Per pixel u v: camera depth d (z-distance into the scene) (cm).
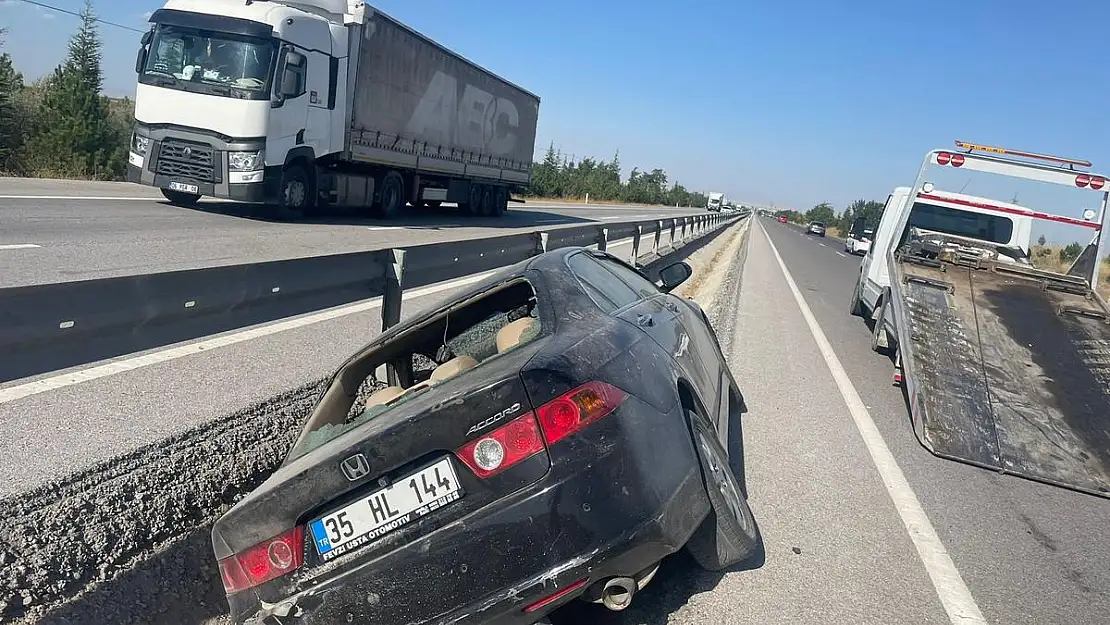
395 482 237
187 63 1386
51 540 302
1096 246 780
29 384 492
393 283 541
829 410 638
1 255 833
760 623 300
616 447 241
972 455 524
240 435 430
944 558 371
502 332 326
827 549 372
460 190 2398
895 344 810
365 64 1659
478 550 231
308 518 244
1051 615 323
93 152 2984
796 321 1138
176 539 333
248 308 402
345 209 2103
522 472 232
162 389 497
